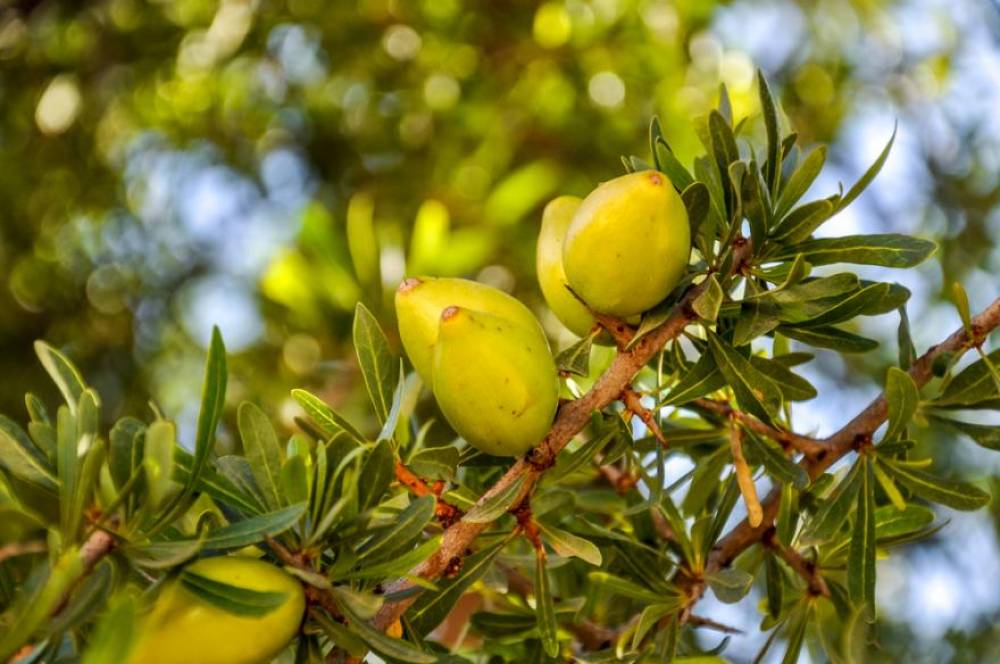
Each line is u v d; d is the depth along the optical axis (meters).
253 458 0.53
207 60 1.13
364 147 1.13
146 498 0.50
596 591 0.65
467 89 1.11
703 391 0.56
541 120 1.09
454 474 0.54
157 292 1.07
